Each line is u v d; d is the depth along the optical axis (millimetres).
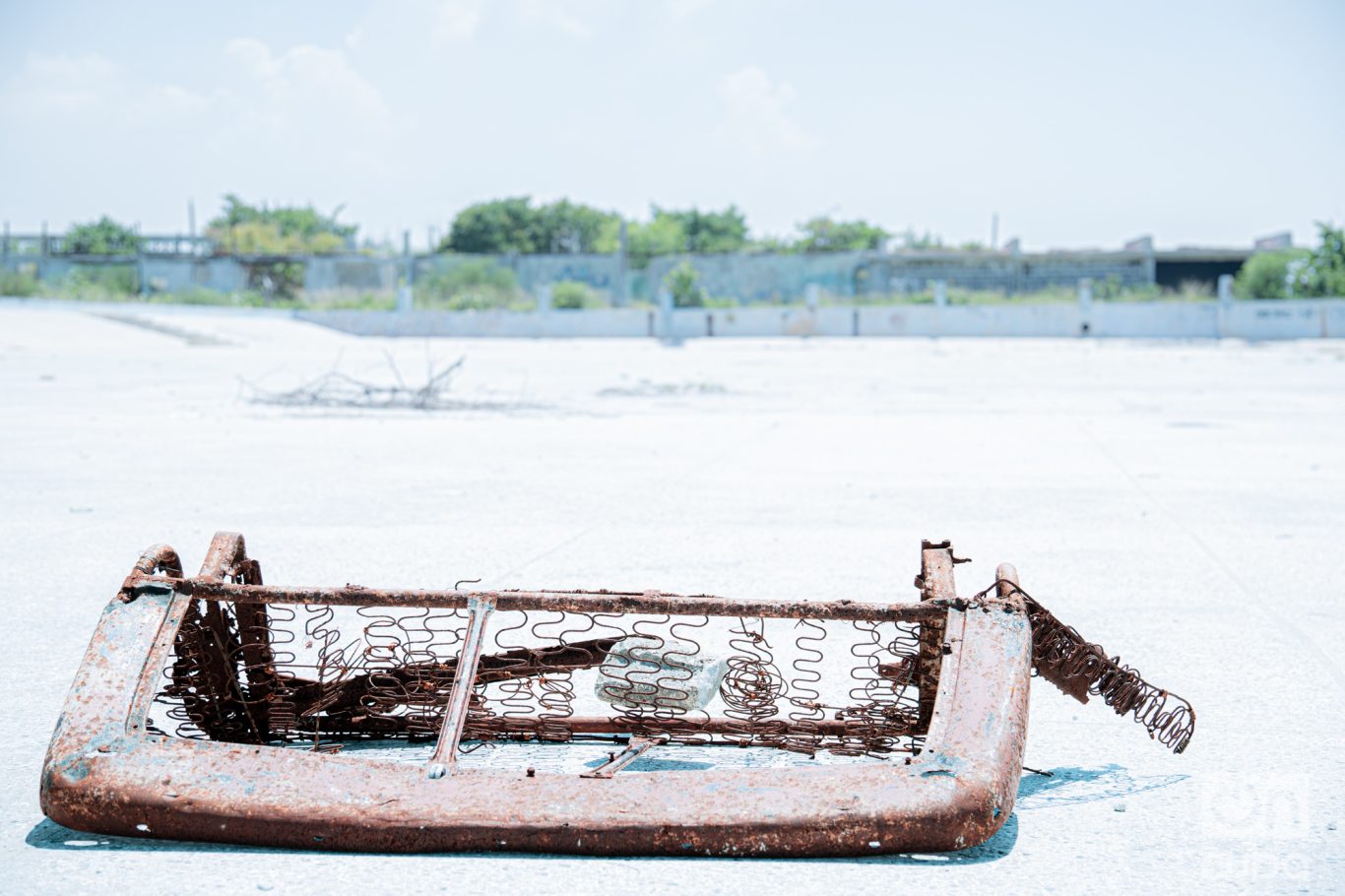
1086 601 5887
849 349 41312
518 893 2734
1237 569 6625
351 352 36594
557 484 9875
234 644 3721
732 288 61062
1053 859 2998
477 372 27625
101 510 8383
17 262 61812
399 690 3846
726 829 2855
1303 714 4230
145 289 56219
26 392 20047
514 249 74875
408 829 2867
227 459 11492
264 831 2885
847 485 9906
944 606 3367
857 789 2920
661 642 3775
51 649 4945
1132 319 48125
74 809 2904
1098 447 12867
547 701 4242
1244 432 14469
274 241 68625
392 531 7625
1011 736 3014
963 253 59969
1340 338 45938
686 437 13820
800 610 3373
